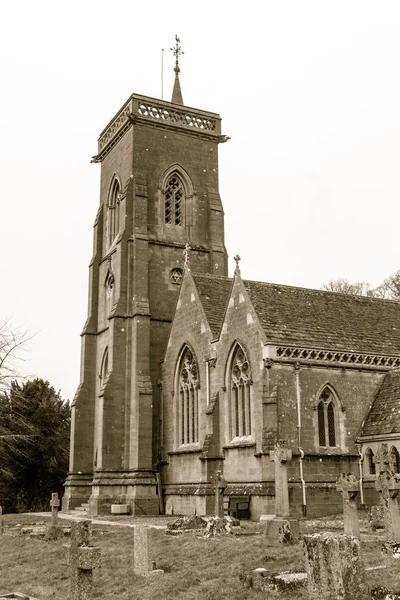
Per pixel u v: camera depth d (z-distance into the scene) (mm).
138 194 51500
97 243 56312
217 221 54594
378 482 21938
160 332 49750
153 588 18438
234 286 39625
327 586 12719
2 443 56750
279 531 23312
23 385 67438
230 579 18188
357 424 36875
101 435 46219
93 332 54438
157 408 47656
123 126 54438
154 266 51094
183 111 55562
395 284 76000
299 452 34312
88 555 16094
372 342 39844
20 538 31859
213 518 27938
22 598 18672
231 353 38812
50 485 66812
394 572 16203
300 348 36031
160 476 45281
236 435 38062
